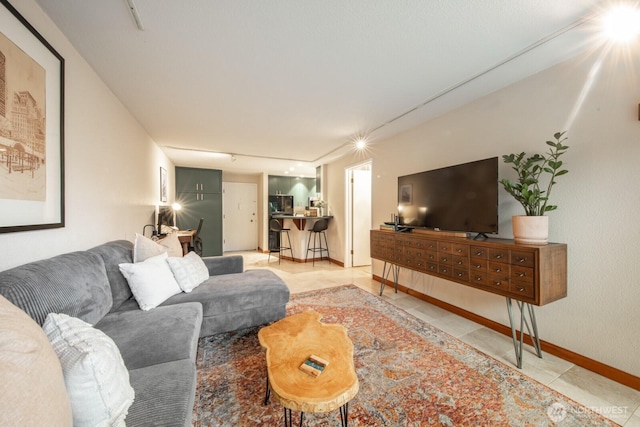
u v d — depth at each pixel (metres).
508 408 1.31
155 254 1.95
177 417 0.77
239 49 1.61
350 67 1.82
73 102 1.54
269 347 1.29
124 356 1.07
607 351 1.56
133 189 2.64
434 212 2.58
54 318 0.78
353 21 1.37
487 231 2.04
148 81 1.97
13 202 1.06
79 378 0.61
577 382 1.51
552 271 1.62
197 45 1.56
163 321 1.37
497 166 1.97
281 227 5.37
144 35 1.46
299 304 2.78
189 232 3.90
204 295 1.86
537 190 1.71
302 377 1.06
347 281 3.78
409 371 1.61
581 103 1.66
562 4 1.24
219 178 5.90
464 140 2.45
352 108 2.53
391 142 3.44
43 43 1.23
